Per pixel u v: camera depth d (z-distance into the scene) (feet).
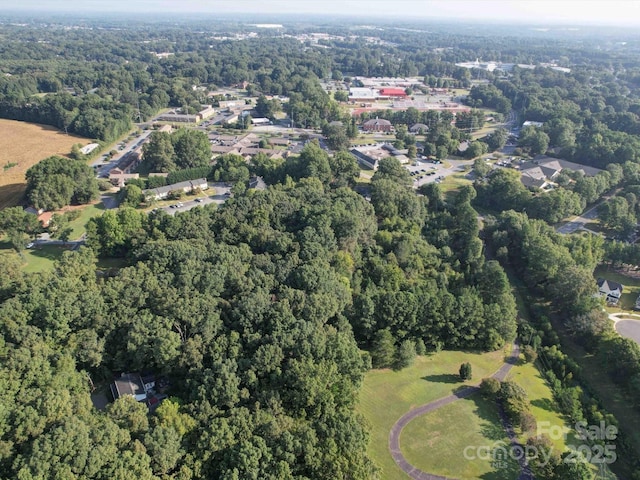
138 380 386.93
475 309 490.90
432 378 444.14
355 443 320.29
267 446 307.17
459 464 354.33
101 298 412.16
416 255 602.44
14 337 364.58
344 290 486.79
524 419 377.91
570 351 505.66
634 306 581.12
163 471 286.05
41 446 263.90
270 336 390.63
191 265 465.06
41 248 648.79
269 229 586.86
